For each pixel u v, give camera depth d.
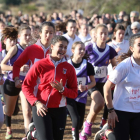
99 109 11.88
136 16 23.47
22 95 12.08
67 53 15.98
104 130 9.98
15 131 13.98
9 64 12.29
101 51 13.34
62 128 9.37
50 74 9.08
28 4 120.62
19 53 12.12
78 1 71.38
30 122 11.08
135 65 8.89
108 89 9.10
